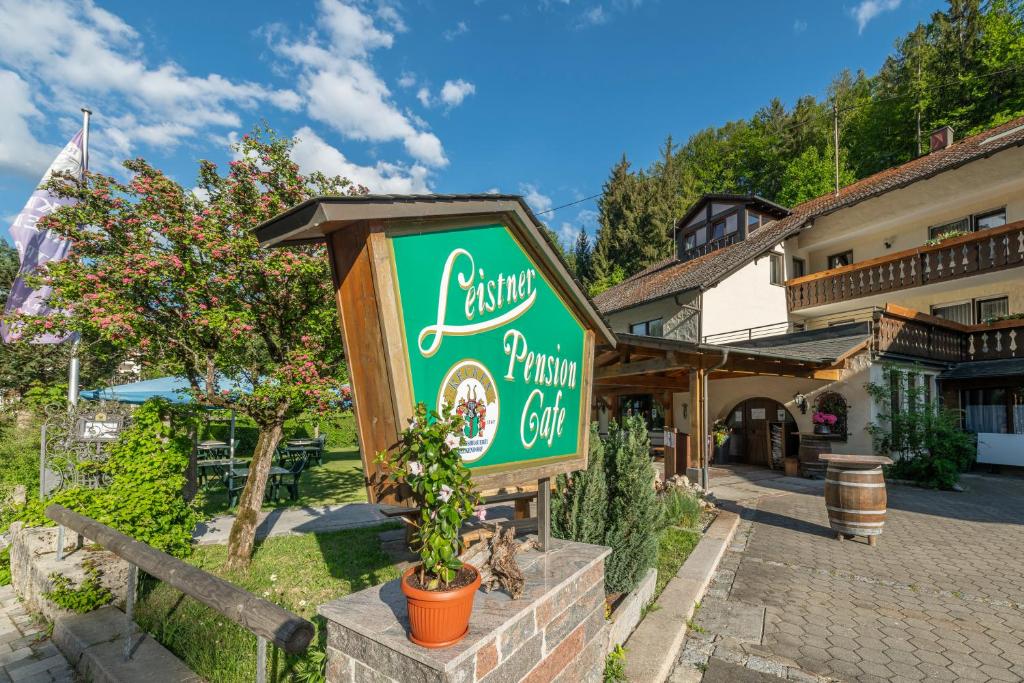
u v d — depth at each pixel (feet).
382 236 7.28
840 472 22.75
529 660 8.03
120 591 15.81
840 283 56.39
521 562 10.28
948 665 12.17
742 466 49.24
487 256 9.17
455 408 8.30
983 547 21.77
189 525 19.33
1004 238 43.52
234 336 19.40
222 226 19.92
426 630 6.46
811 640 13.42
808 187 100.42
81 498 16.94
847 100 125.39
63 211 19.25
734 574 18.56
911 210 53.52
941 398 46.55
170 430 19.34
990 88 82.02
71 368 28.12
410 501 7.54
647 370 34.30
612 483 15.44
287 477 42.34
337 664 7.57
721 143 132.26
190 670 11.79
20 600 17.79
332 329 21.68
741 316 57.52
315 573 18.22
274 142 21.27
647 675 11.10
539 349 10.54
